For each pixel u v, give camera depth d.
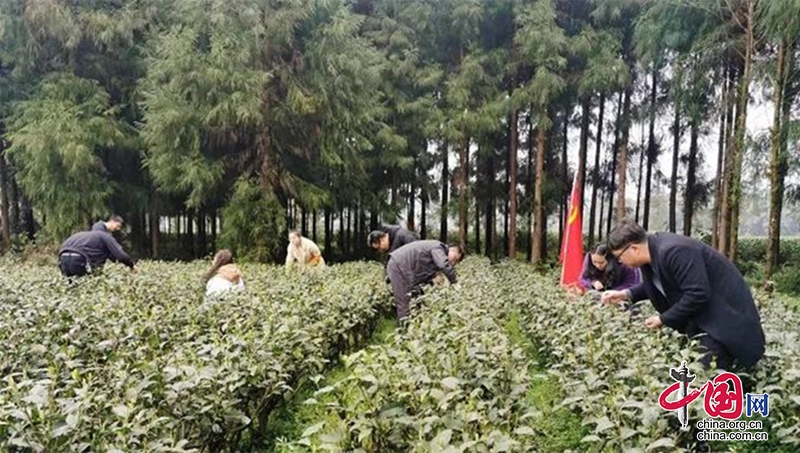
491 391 2.90
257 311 4.71
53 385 2.60
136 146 17.92
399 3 19.83
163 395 2.77
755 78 12.32
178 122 15.34
